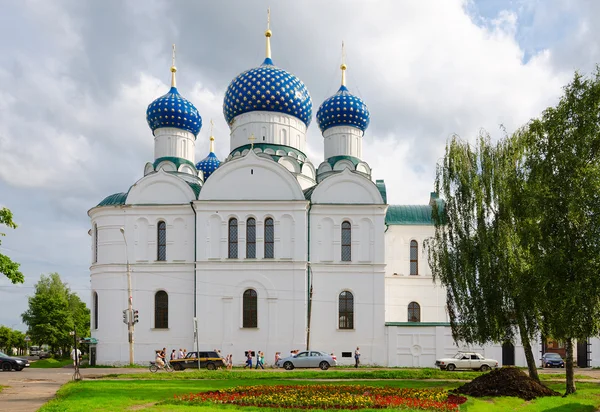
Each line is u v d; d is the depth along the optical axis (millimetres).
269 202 56188
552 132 32156
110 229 57719
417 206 65438
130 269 56750
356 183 57562
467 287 37188
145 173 64750
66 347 94312
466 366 50094
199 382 36969
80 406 24594
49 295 90438
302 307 54844
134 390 31469
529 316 34844
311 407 25109
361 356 54781
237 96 64000
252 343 54625
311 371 45906
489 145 38938
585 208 29969
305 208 56156
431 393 29406
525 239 32125
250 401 26312
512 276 34188
